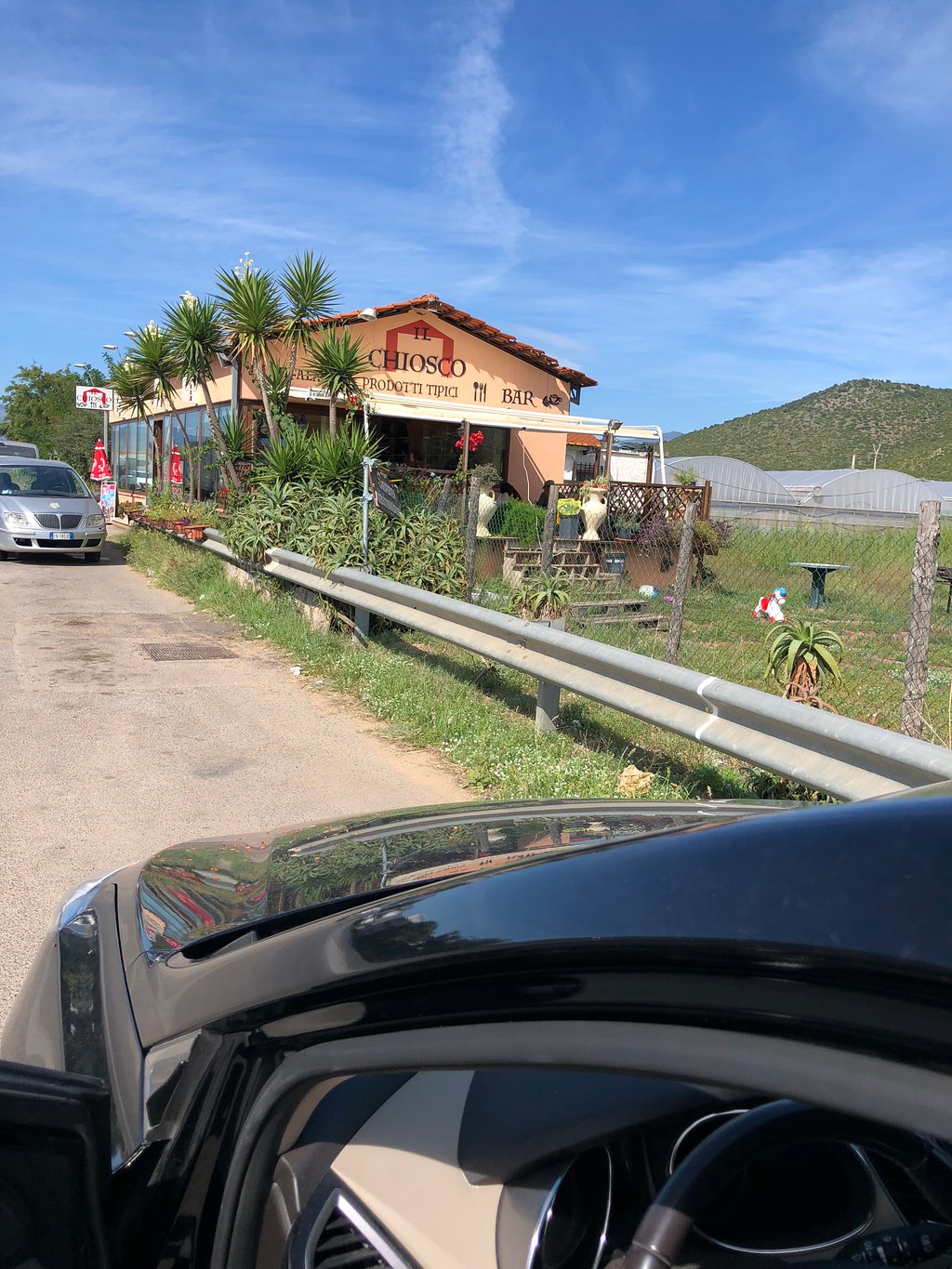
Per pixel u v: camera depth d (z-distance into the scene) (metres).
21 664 9.05
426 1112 1.28
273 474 12.49
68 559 18.23
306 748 6.63
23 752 6.38
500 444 21.02
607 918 1.00
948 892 0.83
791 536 15.38
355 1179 1.23
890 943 0.80
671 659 7.81
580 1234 1.13
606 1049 0.92
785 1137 1.00
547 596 9.86
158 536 19.22
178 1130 1.26
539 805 2.61
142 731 6.96
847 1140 0.99
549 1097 1.22
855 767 4.17
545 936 1.03
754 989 0.84
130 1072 1.41
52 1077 1.11
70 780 5.85
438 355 19.84
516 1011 1.01
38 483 18.22
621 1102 1.18
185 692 8.16
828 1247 1.04
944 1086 0.71
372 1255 1.15
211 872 2.26
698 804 2.53
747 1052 0.83
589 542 15.19
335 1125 1.28
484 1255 1.12
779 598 11.39
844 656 10.41
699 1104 1.18
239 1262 1.16
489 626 6.96
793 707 4.44
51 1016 1.75
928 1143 0.93
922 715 5.85
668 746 6.43
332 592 9.71
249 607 11.56
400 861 2.10
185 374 16.31
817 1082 0.77
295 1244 1.17
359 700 7.97
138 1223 1.19
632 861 1.10
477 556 14.47
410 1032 1.09
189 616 12.05
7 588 14.07
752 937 0.87
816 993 0.80
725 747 4.77
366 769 6.21
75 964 1.90
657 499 16.06
